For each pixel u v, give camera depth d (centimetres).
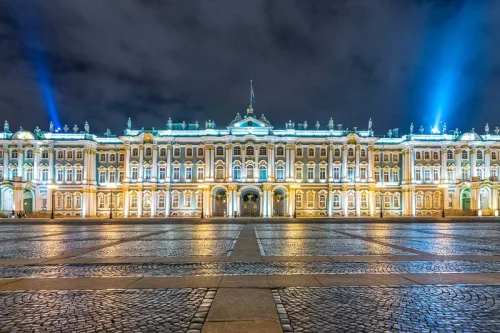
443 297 1452
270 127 11238
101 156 11462
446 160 11256
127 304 1378
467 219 7856
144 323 1188
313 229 5212
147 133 11112
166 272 1948
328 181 11200
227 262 2256
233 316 1243
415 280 1727
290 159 11131
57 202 11038
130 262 2267
